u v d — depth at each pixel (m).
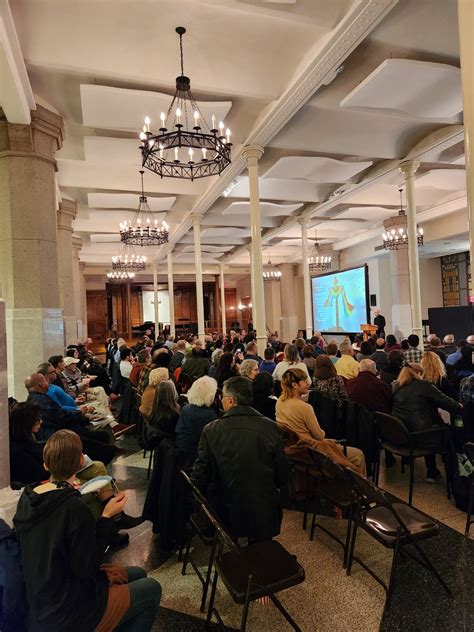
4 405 2.31
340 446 2.90
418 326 6.80
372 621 1.90
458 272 13.41
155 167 5.12
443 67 4.23
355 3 3.44
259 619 1.96
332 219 11.51
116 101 4.73
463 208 9.68
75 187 7.75
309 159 6.60
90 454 3.58
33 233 4.64
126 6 3.57
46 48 3.94
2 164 4.58
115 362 8.04
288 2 3.44
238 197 9.03
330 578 2.23
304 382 3.04
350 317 13.13
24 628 1.35
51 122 4.88
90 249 14.52
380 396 3.60
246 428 2.10
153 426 3.05
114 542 2.56
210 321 23.30
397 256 11.98
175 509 2.48
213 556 2.01
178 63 4.28
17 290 4.56
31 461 2.57
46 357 4.69
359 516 2.23
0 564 1.37
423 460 4.04
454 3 3.59
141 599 1.58
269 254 17.03
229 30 3.91
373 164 7.53
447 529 2.67
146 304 22.23
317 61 4.14
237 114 5.48
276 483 2.15
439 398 3.19
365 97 4.77
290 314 18.41
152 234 8.73
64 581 1.33
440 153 6.91
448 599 2.02
